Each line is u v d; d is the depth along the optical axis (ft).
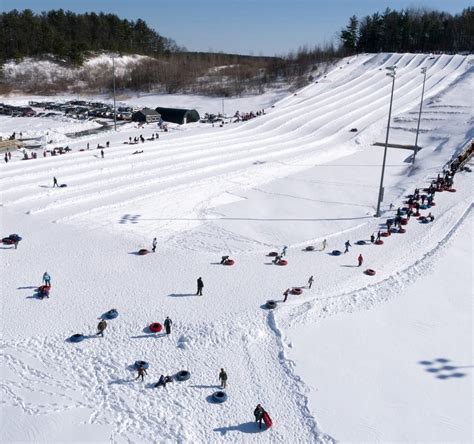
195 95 449.48
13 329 95.09
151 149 238.07
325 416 75.36
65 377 84.02
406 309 105.40
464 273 122.31
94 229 144.05
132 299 106.22
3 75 528.63
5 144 238.68
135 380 83.25
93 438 71.56
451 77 394.73
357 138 280.10
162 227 149.07
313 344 92.53
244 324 97.40
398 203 173.17
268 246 137.59
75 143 258.16
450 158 227.81
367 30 604.49
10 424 73.77
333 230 150.61
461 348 92.32
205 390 81.10
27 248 129.08
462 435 72.13
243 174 208.85
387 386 81.82
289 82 453.58
